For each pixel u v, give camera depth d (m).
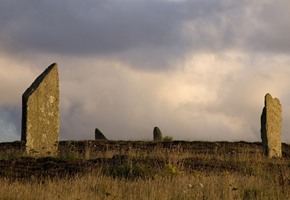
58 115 23.38
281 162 22.47
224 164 20.03
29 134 22.28
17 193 11.84
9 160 18.27
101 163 18.34
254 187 13.44
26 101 22.31
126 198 11.98
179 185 13.25
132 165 17.25
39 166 17.70
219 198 12.23
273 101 28.55
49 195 11.80
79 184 13.34
